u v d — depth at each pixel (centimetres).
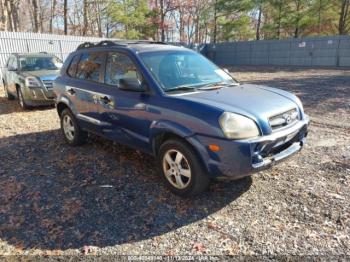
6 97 1157
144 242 286
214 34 3775
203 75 436
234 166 308
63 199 369
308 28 3194
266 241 280
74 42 1831
